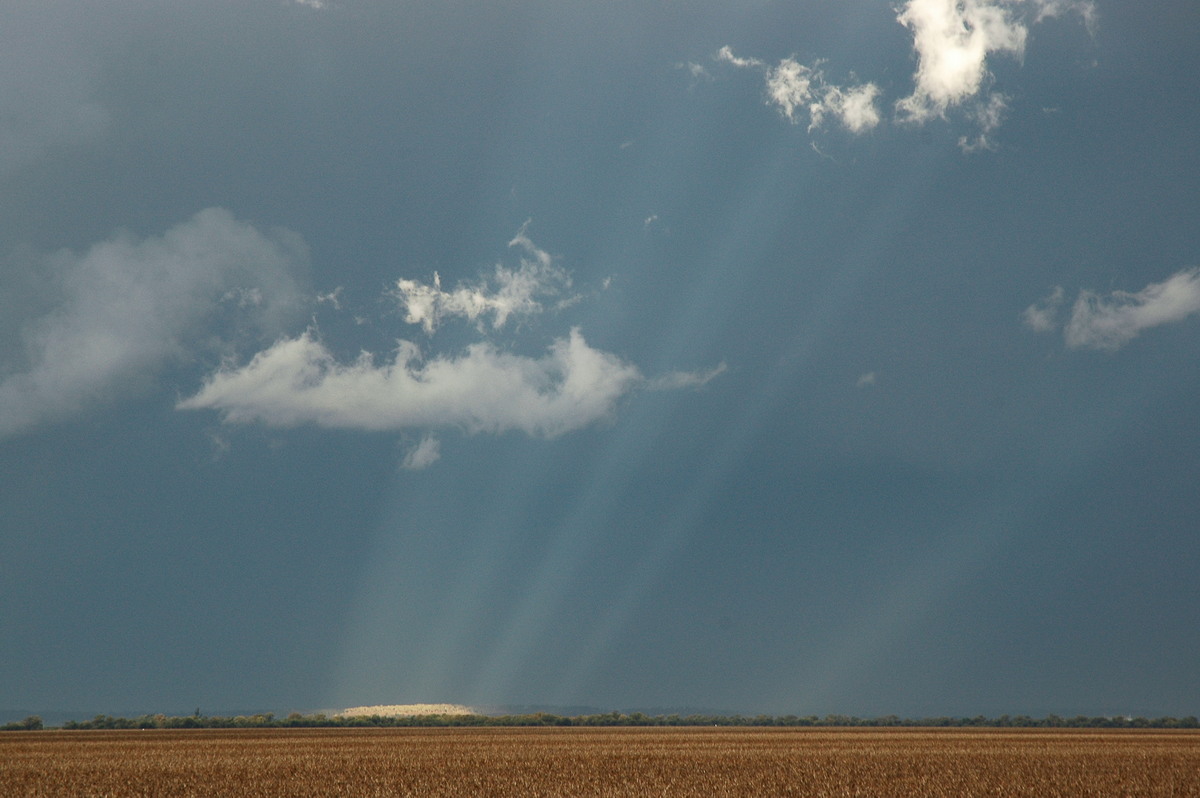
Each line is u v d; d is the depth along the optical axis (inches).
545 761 2142.0
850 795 1480.1
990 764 2057.1
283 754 2456.9
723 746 2896.2
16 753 2513.5
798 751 2568.9
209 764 2070.6
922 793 1504.7
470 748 2773.1
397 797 1451.8
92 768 1955.0
